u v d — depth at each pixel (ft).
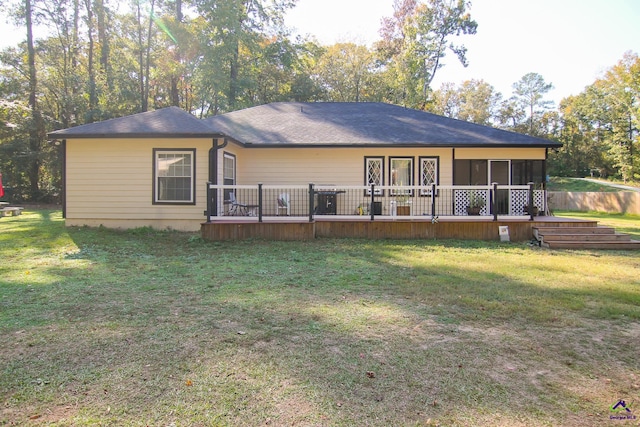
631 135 130.52
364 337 13.28
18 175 90.12
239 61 96.73
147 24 98.02
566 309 16.55
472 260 27.32
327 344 12.66
